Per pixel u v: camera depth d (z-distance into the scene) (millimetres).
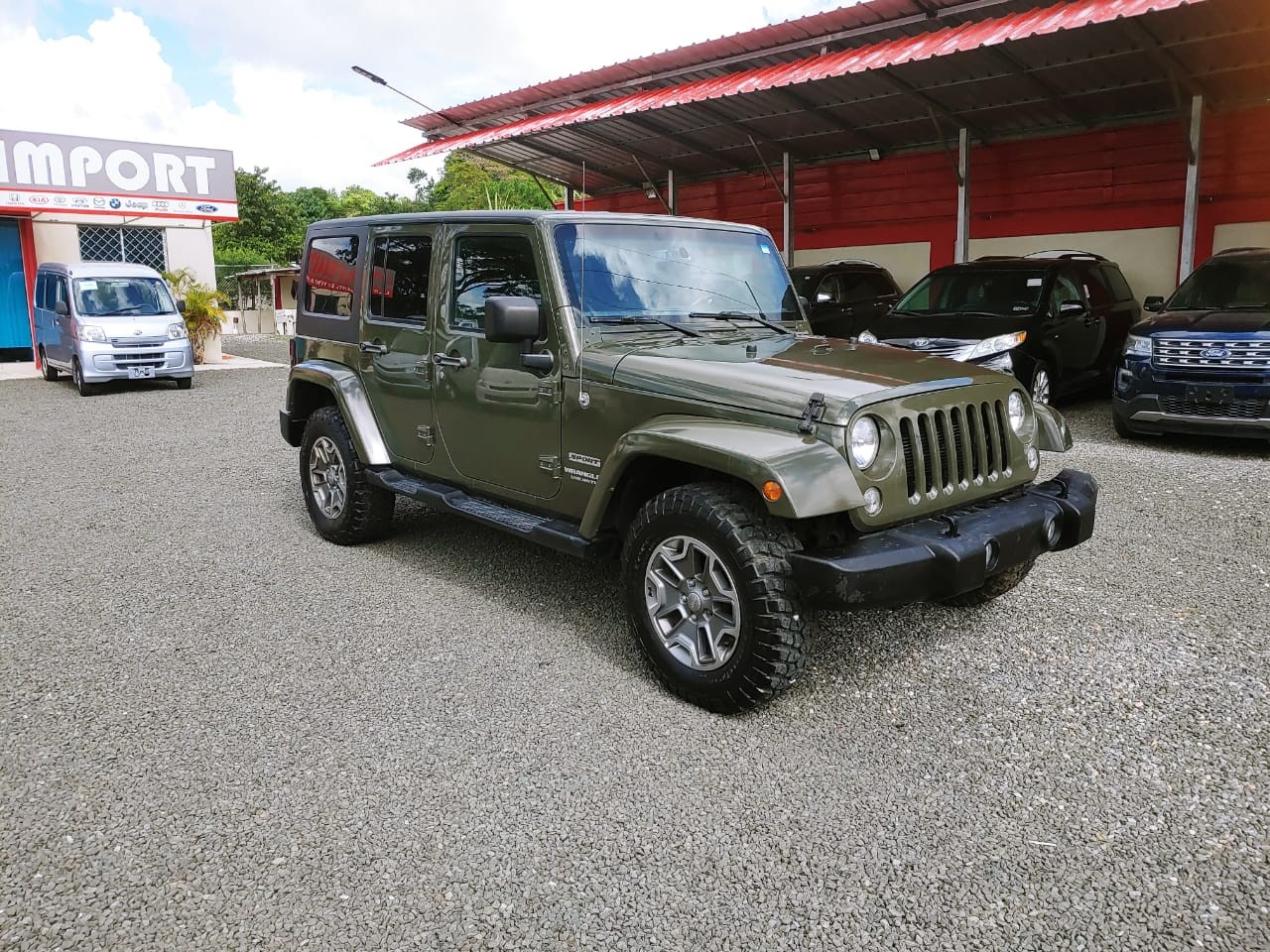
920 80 11336
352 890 2580
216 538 6047
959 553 3303
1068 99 11820
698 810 2967
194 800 3008
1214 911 2490
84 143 18531
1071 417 10172
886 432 3387
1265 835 2820
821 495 3156
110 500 7160
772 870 2674
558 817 2926
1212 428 8039
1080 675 3934
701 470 3822
